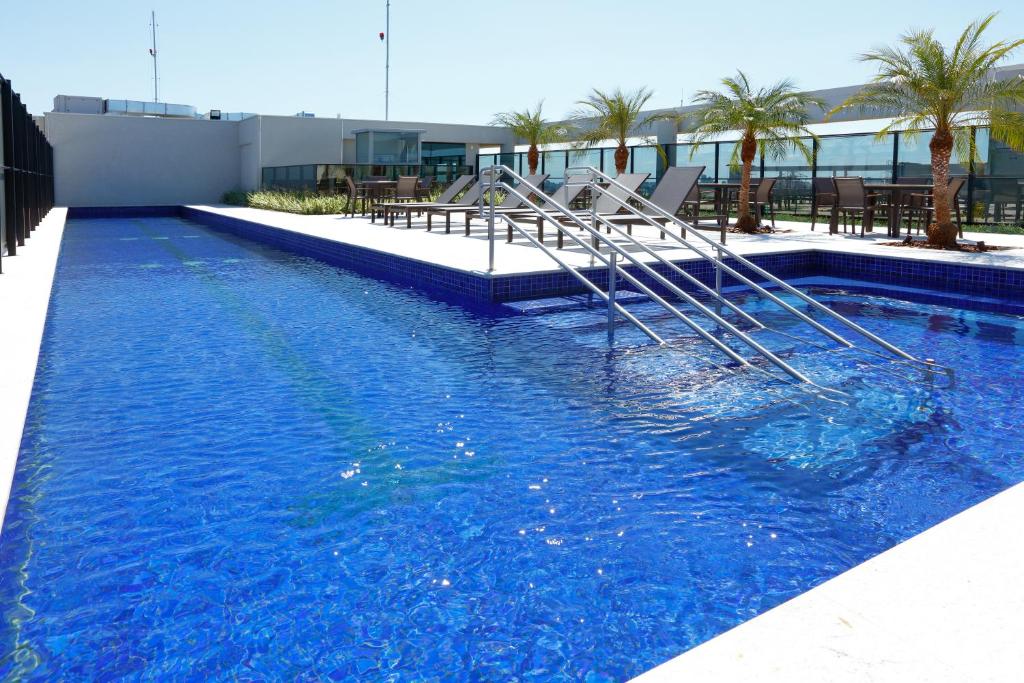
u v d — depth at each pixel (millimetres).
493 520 2869
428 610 2303
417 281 8680
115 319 6562
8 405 3576
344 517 2889
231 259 11359
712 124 13984
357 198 18812
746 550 2656
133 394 4418
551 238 11547
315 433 3793
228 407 4191
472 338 5938
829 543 2711
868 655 1625
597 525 2836
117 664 2057
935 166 10023
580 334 6094
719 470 3354
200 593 2389
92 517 2881
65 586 2420
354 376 4828
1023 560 2041
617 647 2129
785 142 14414
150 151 24359
